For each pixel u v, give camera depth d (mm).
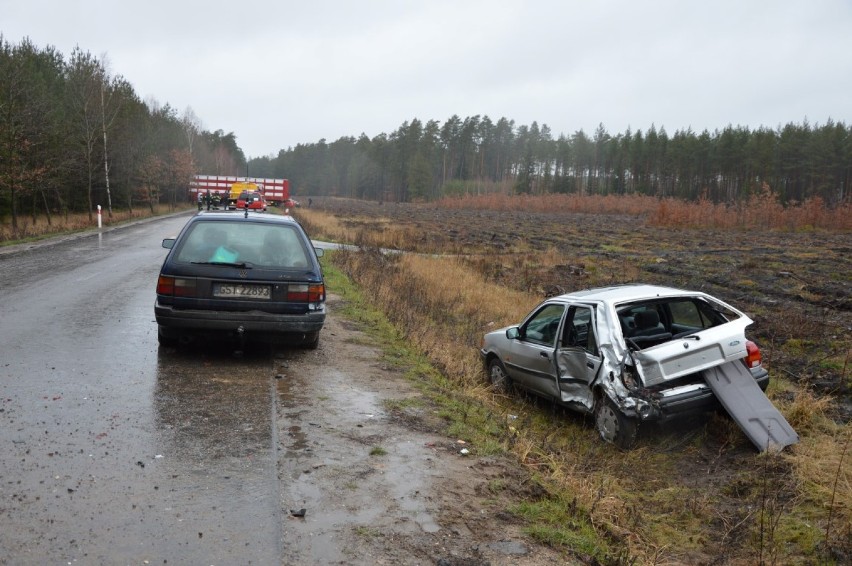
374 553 3500
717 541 4488
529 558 3615
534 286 16906
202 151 91750
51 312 9992
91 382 6324
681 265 21531
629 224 51375
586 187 134500
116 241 25281
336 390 6625
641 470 5695
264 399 6098
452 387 7531
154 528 3557
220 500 3957
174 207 66812
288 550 3439
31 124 29938
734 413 6035
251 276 7215
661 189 119250
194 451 4719
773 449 5812
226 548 3402
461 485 4523
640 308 7129
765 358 9617
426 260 21328
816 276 18609
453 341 10227
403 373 7668
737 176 105312
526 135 150875
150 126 57688
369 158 156875
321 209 71688
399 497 4227
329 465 4648
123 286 13164
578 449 6188
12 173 28234
